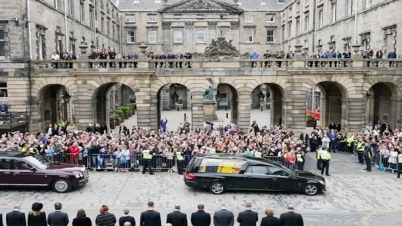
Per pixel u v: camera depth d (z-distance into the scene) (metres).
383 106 39.25
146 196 20.48
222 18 75.75
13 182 20.50
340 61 35.69
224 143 26.30
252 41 76.94
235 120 42.47
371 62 35.53
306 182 20.88
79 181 21.02
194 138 27.20
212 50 40.28
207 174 20.94
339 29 47.69
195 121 36.75
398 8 35.31
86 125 35.62
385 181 23.67
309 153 32.47
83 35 49.97
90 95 35.38
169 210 18.34
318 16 55.16
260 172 20.92
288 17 70.81
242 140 26.94
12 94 34.69
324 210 18.64
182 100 77.62
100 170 25.52
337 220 17.30
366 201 20.00
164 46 76.38
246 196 20.75
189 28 75.94
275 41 77.06
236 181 20.84
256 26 76.56
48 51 38.56
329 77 35.81
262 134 30.78
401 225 16.75
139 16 76.19
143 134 29.08
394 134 30.00
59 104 42.25
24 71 34.47
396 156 25.39
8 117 34.09
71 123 40.78
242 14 76.25
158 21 76.25
